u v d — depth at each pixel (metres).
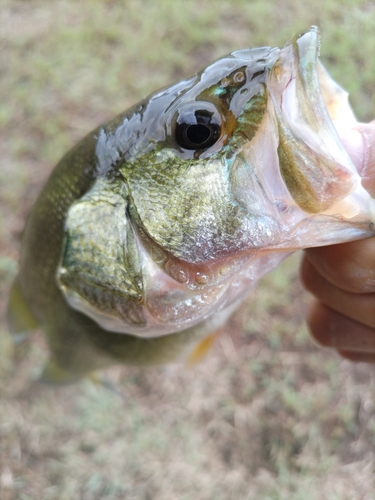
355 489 0.31
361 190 0.11
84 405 0.34
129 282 0.13
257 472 0.31
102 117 0.41
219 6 0.45
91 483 0.32
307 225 0.12
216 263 0.13
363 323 0.15
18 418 0.33
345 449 0.32
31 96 0.42
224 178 0.12
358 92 0.40
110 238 0.13
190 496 0.31
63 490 0.32
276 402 0.33
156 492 0.32
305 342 0.34
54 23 0.46
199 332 0.16
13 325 0.23
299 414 0.32
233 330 0.34
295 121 0.11
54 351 0.22
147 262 0.13
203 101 0.12
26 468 0.32
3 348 0.34
